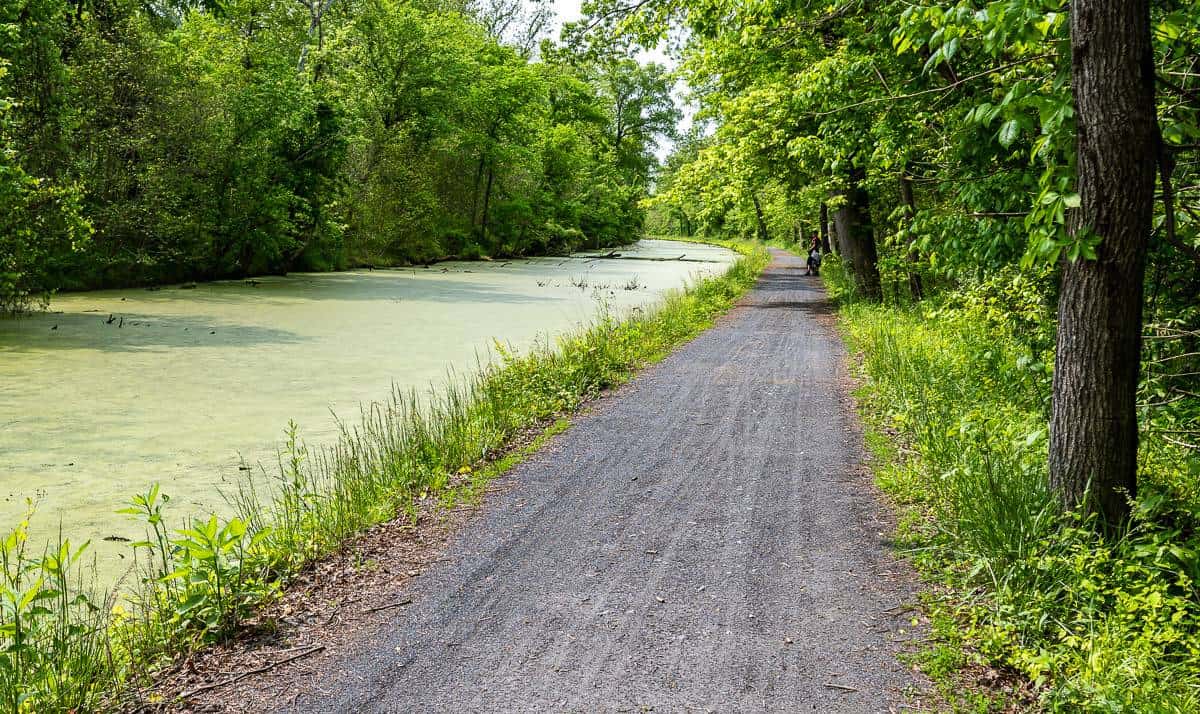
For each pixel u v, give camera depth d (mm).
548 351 12945
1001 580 4328
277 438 8844
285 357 13742
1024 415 6855
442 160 45219
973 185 6434
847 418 8961
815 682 3750
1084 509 4398
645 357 13070
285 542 5395
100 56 21938
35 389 11047
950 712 3504
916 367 9484
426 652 4070
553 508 6199
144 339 15258
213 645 4188
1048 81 5406
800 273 37594
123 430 9078
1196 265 5492
